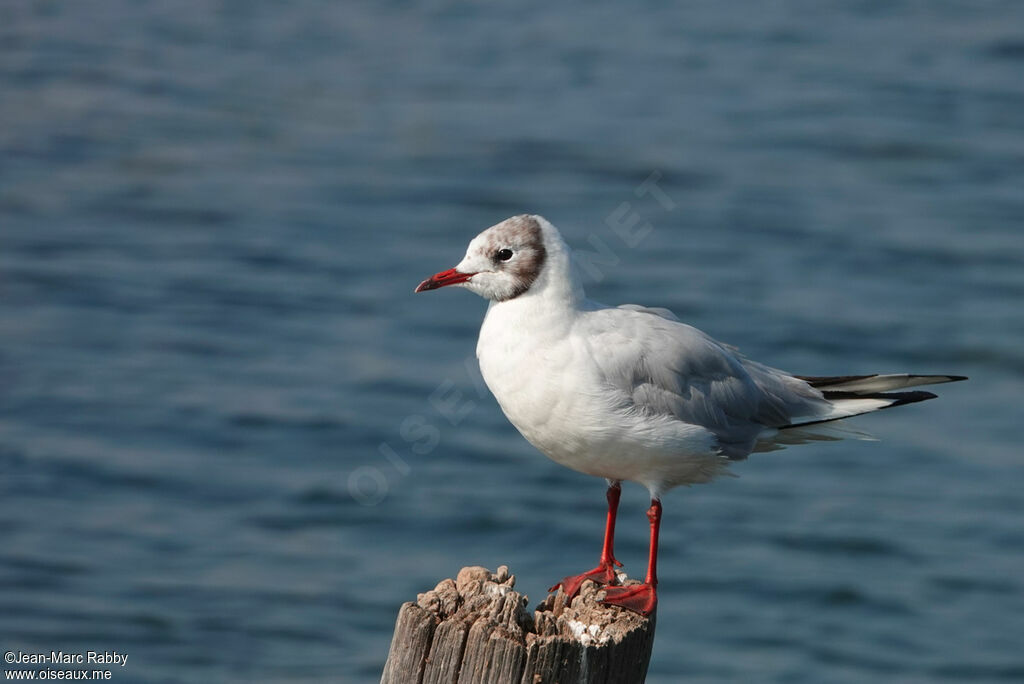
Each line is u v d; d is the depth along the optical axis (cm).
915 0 3709
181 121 2856
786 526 1545
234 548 1488
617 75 3084
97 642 1291
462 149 2641
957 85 2956
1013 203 2380
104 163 2627
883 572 1448
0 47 3328
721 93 2914
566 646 577
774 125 2731
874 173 2508
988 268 2144
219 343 1944
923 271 2139
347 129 2806
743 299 2023
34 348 1906
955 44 3266
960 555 1478
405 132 2761
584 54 3244
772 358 1850
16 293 2075
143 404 1769
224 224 2355
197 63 3253
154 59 3288
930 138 2658
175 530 1512
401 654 586
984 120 2752
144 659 1276
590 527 1541
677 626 1364
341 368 1880
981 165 2534
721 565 1470
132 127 2814
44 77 3100
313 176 2553
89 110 2898
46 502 1556
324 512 1563
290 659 1286
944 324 1962
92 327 1977
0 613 1340
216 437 1706
